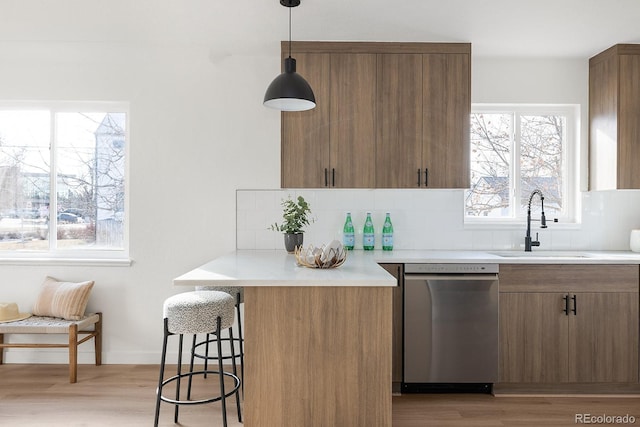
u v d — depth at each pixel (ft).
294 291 7.74
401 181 12.09
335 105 12.07
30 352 12.93
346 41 11.97
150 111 12.96
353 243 13.04
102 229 13.41
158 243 13.05
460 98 12.07
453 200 13.24
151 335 13.01
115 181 13.41
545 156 13.60
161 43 12.15
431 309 10.97
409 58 12.08
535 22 10.64
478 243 13.23
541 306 11.05
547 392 11.14
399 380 11.06
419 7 9.87
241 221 13.17
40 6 9.91
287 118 12.14
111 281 13.03
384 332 7.76
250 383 7.73
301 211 12.09
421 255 11.64
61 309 12.12
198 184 13.06
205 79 12.98
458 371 10.96
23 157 13.34
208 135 13.02
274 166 13.07
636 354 11.10
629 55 11.88
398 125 12.09
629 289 11.11
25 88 12.92
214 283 7.47
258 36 11.59
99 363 12.84
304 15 10.30
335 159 12.10
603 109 12.44
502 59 13.09
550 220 12.96
